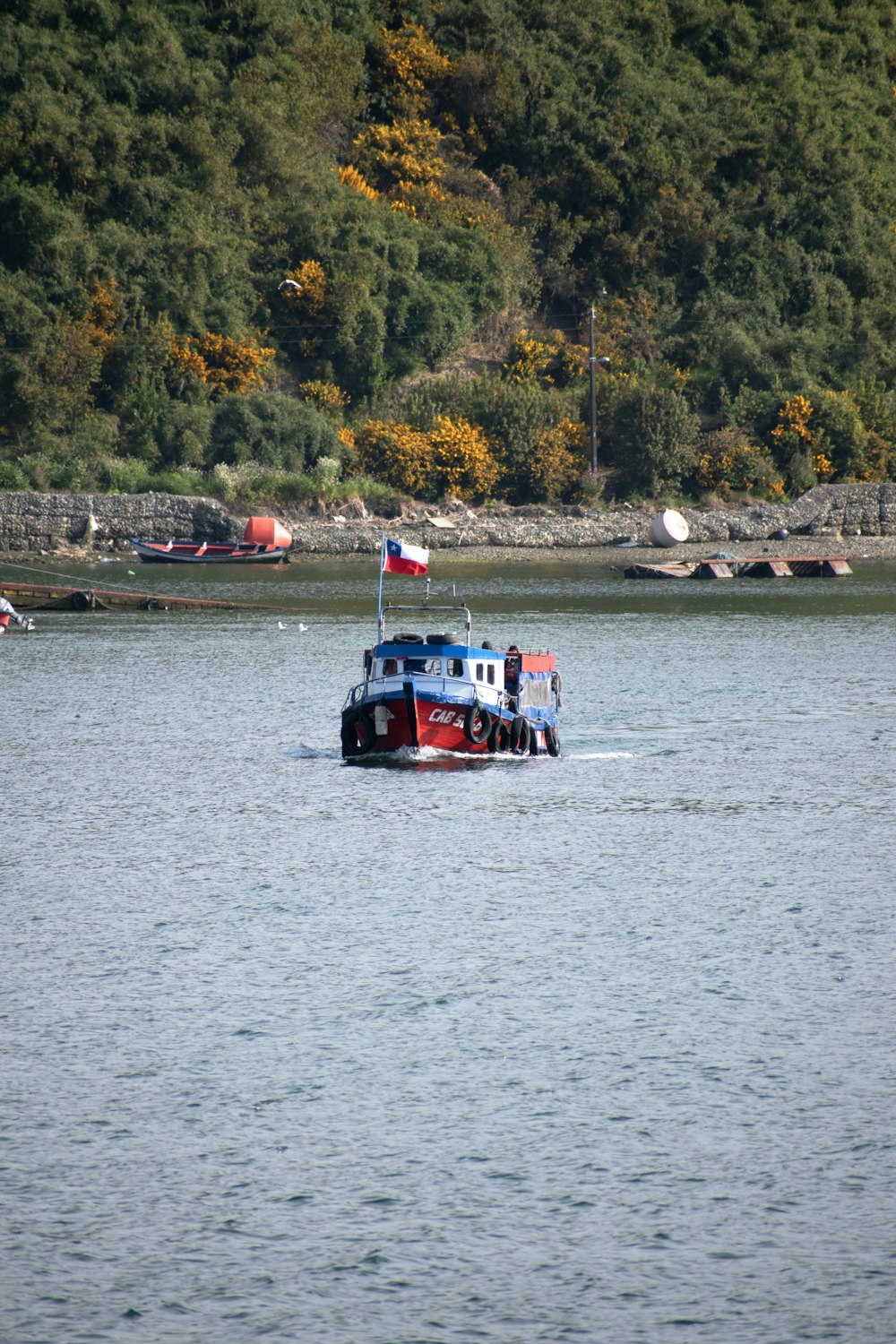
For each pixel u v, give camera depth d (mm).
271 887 85875
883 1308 42906
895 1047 59812
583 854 94312
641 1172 49969
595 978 68688
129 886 85938
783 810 107375
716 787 116500
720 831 100750
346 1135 52531
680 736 141125
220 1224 47125
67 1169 50312
